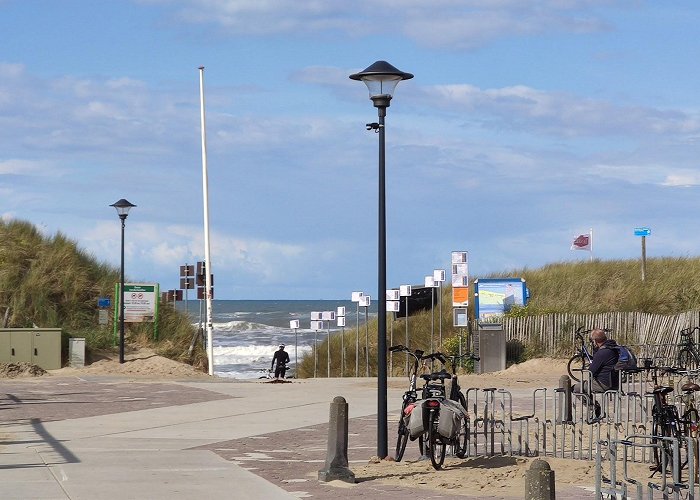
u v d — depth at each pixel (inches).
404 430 601.0
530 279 1878.7
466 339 1540.4
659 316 1503.4
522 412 876.0
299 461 609.0
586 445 668.7
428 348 1641.2
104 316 1558.8
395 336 1717.5
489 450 661.3
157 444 681.0
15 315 1565.0
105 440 700.7
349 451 666.8
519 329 1539.1
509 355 1517.0
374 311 4158.5
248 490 500.4
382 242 614.9
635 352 1476.4
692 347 1371.8
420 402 579.5
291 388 1154.7
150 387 1157.7
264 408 928.3
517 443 687.7
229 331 4047.7
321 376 1681.8
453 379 639.8
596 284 1819.6
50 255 1690.5
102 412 887.1
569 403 755.4
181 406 942.4
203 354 1644.9
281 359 1664.6
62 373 1370.6
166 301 1684.3
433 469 573.0
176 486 509.0
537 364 1427.2
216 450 653.9
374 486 517.7
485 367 1461.6
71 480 524.4
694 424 543.5
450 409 576.4
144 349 1577.3
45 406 937.5
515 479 537.3
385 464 592.4
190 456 621.3
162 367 1398.9
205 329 1753.2
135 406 939.3
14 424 796.0
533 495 350.0
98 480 525.0
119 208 1428.4
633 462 599.5
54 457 611.8
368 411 915.4
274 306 7480.3
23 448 654.5
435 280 1531.7
